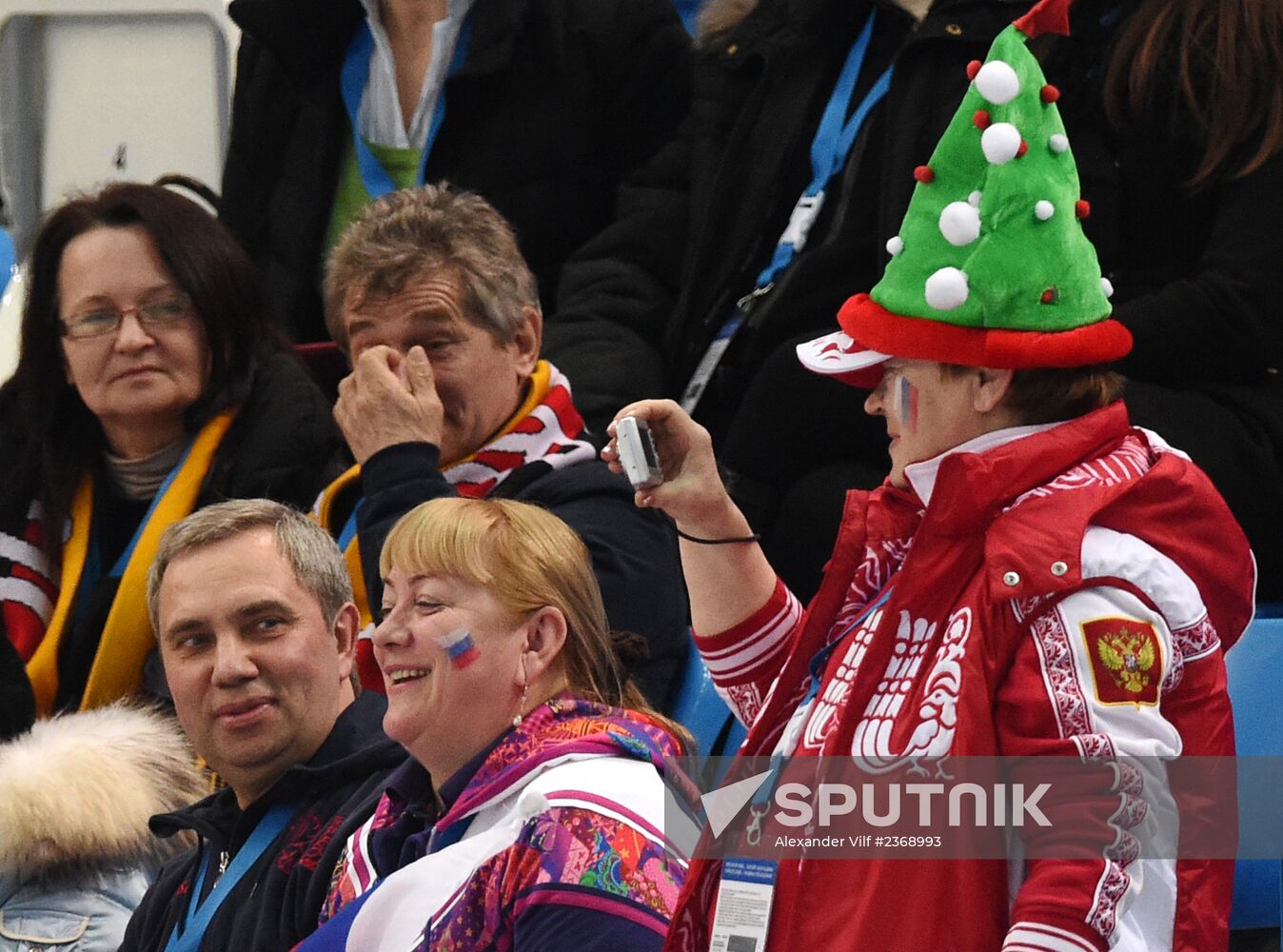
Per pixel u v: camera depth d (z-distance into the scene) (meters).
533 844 7.58
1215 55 11.81
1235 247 11.73
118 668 12.70
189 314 13.38
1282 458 11.60
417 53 15.62
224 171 16.25
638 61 15.55
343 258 12.58
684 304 13.88
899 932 6.55
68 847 10.46
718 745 11.53
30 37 19.91
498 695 8.33
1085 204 7.20
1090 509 6.61
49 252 13.55
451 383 12.23
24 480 13.48
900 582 6.88
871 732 6.79
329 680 10.23
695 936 7.23
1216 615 6.82
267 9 15.60
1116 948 6.32
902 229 7.28
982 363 6.88
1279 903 10.33
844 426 11.95
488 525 8.52
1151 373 11.76
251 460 13.31
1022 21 7.28
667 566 12.05
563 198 15.45
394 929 7.84
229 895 9.73
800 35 13.86
